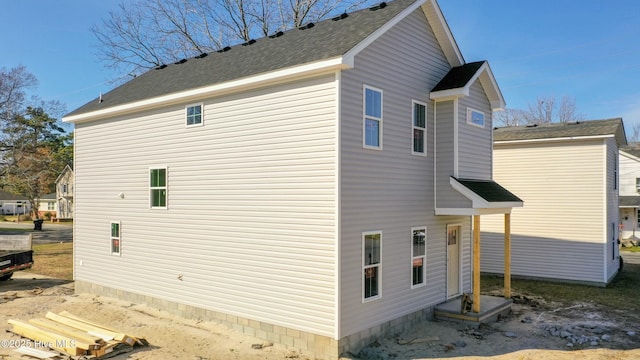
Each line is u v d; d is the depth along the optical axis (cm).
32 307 1374
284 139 1016
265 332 1047
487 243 1947
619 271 2100
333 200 927
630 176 3344
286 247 1009
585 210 1762
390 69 1079
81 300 1452
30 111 3703
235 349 998
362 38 966
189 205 1223
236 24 2861
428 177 1204
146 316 1253
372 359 923
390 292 1065
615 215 2008
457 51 1272
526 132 1961
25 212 7112
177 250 1253
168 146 1281
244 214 1093
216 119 1161
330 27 1212
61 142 6412
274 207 1033
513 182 1906
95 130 1522
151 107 1323
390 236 1067
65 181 6425
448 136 1206
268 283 1043
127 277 1397
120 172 1427
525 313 1304
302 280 980
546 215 1836
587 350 979
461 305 1207
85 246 1549
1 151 3562
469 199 1155
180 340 1058
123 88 1645
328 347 931
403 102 1120
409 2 1132
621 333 1107
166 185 1284
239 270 1104
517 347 999
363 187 988
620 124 1847
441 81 1248
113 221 1446
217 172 1155
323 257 944
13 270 1770
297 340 985
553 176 1827
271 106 1044
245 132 1095
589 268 1745
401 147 1109
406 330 1109
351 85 961
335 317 921
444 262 1275
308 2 2678
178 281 1249
